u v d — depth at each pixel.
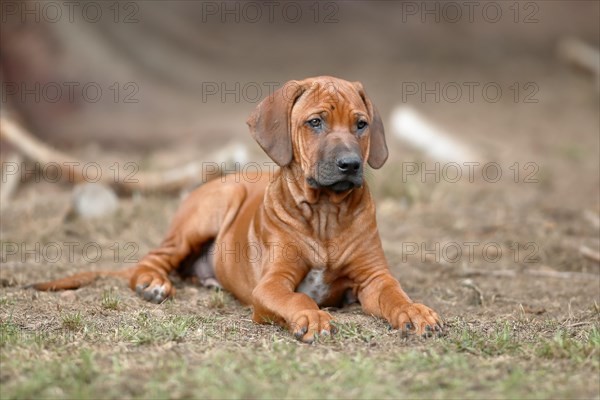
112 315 8.84
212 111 23.47
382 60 30.98
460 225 14.18
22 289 10.02
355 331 7.88
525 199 15.91
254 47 31.53
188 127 21.23
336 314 8.85
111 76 22.39
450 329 8.28
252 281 9.22
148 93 23.53
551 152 19.86
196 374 6.63
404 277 11.36
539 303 9.97
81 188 14.32
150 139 20.34
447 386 6.56
